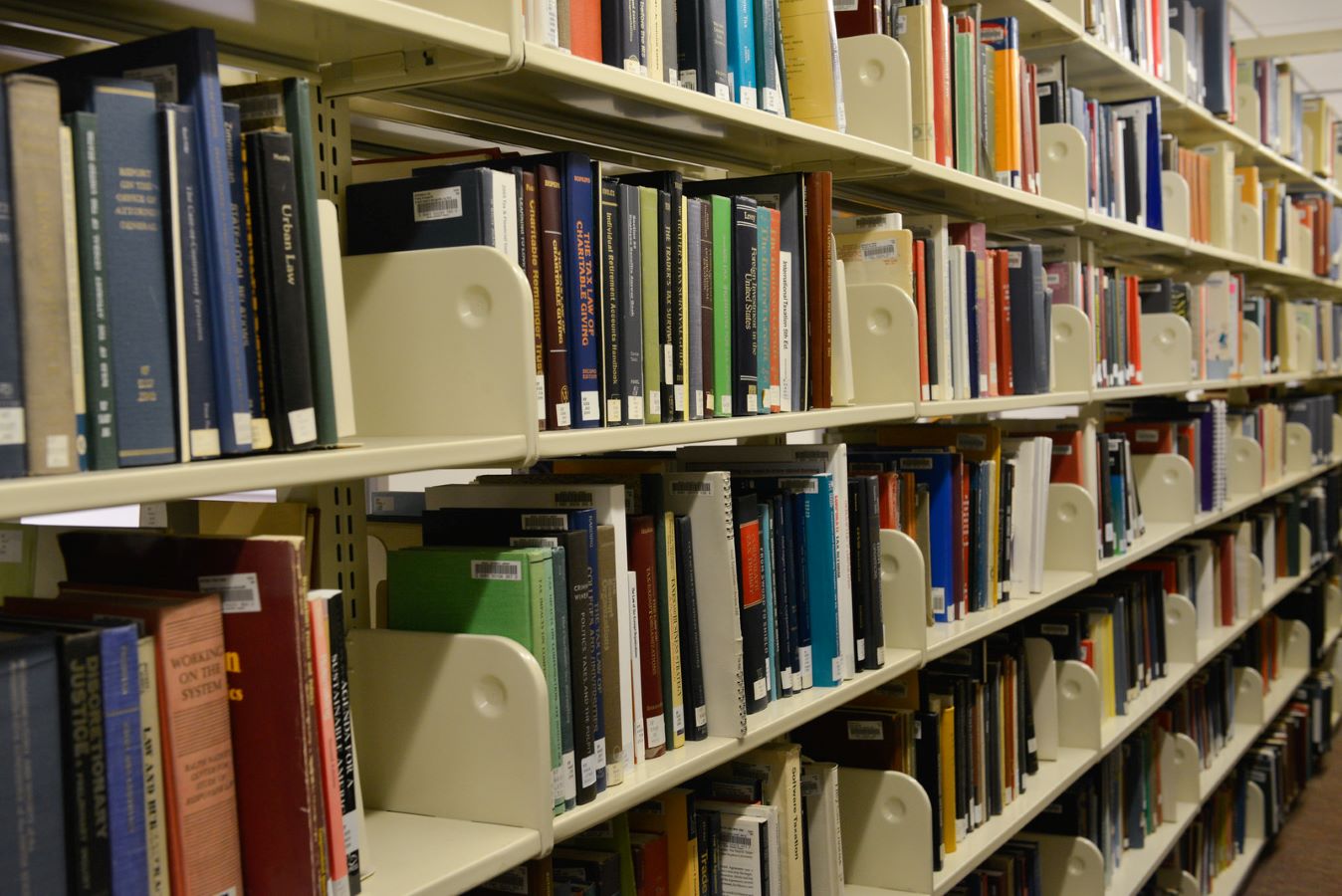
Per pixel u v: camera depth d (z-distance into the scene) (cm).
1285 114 466
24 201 73
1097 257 365
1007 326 237
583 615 121
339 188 125
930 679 212
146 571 92
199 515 132
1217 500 364
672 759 136
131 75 88
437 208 118
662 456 177
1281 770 427
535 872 123
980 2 237
